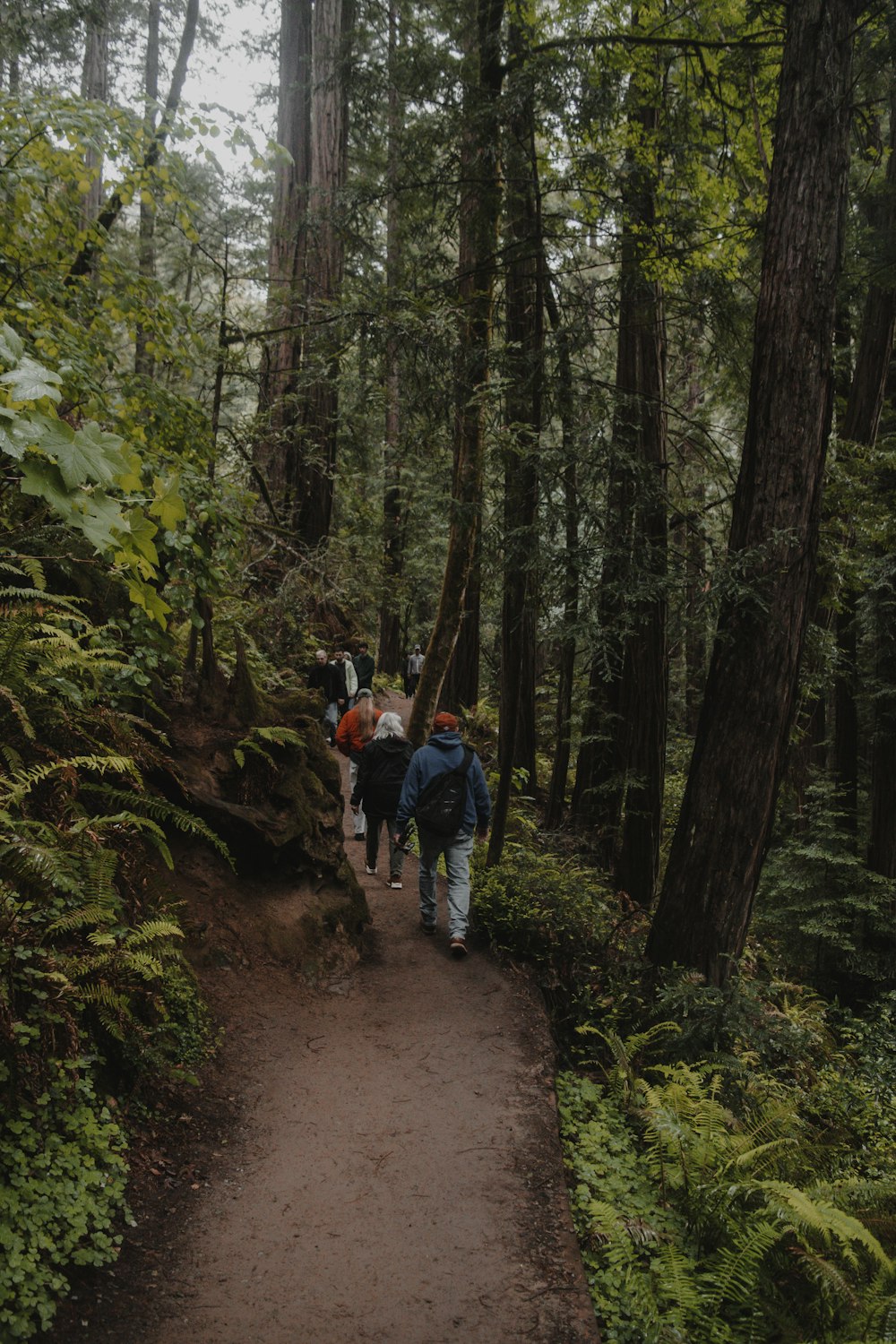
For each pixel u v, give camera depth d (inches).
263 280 398.9
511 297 385.4
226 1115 163.9
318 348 350.9
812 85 259.8
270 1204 141.5
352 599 534.9
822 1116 243.1
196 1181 144.1
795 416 261.9
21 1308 105.7
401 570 765.3
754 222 341.7
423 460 439.8
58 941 147.0
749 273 394.0
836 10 259.8
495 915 265.3
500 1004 223.1
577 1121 185.6
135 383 228.2
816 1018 347.3
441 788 248.5
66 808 159.6
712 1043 225.3
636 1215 152.9
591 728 449.1
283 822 237.3
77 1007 137.9
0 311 197.2
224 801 226.7
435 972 239.1
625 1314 132.7
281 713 265.6
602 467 311.7
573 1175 165.3
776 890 485.4
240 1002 199.9
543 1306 124.5
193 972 188.1
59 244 237.9
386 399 354.0
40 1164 123.6
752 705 265.4
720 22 358.0
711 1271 144.7
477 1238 137.7
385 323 314.2
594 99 305.9
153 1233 129.8
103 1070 149.2
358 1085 181.6
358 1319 118.7
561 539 318.7
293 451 553.0
